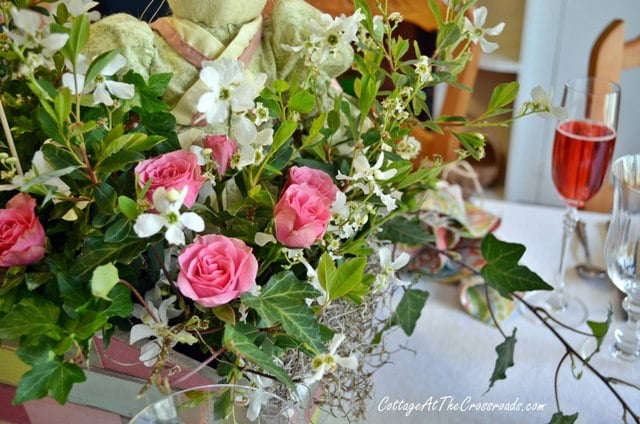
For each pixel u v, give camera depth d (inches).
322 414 23.3
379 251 22.8
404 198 24.0
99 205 19.4
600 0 44.8
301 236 19.7
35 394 18.3
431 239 25.1
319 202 20.0
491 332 28.2
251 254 19.4
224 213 21.4
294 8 24.0
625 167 26.0
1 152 21.3
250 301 19.7
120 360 20.5
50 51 19.1
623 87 48.6
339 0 33.3
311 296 20.1
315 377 19.5
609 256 26.4
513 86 22.4
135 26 22.7
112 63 19.8
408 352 27.4
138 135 19.8
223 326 20.5
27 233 19.7
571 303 29.6
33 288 19.8
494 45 22.8
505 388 26.2
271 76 24.1
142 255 21.5
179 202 18.5
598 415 25.3
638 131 49.7
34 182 18.4
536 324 28.6
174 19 23.4
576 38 46.1
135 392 20.6
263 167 20.5
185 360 20.6
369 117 24.6
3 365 20.8
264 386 21.5
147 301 20.8
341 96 22.5
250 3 22.9
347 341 23.5
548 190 49.0
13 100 21.3
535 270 30.9
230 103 19.4
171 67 23.0
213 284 18.8
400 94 21.8
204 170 21.5
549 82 47.9
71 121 20.6
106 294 18.2
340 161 23.8
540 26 46.3
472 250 30.1
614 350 27.5
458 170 34.7
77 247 20.6
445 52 23.3
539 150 48.1
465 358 27.2
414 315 25.5
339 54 24.1
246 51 23.3
